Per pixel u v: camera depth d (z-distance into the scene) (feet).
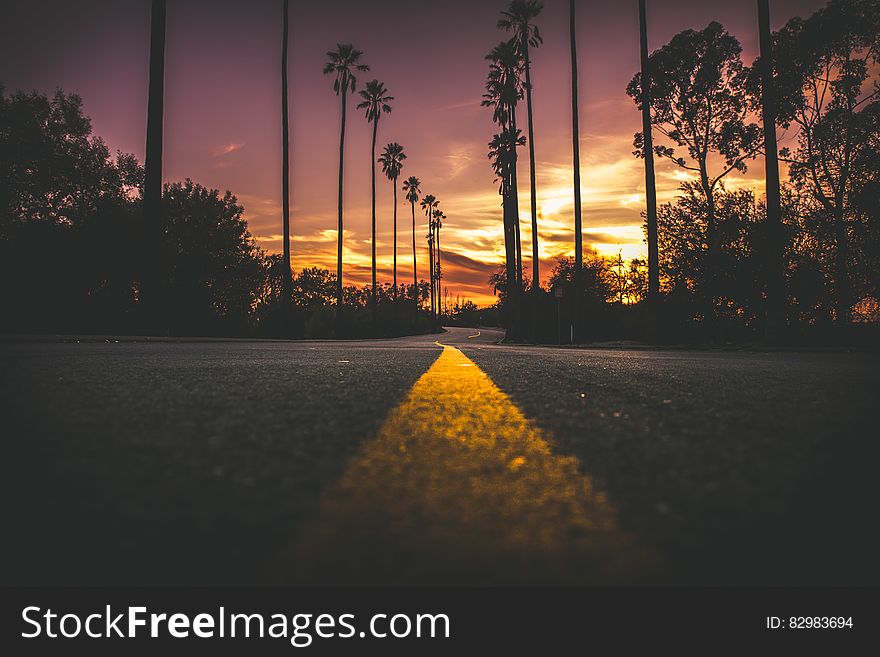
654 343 74.84
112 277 100.68
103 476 4.66
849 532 3.56
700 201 76.54
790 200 69.36
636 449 5.98
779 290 53.83
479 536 3.38
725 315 75.31
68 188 105.81
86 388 10.93
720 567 3.03
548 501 4.10
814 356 35.17
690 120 103.30
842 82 81.30
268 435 6.53
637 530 3.54
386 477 4.74
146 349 31.50
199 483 4.49
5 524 3.56
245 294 145.69
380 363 21.54
